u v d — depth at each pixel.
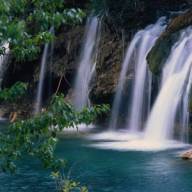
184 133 22.47
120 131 25.48
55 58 31.14
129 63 26.95
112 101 27.19
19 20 6.87
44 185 14.48
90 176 15.47
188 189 13.96
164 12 28.52
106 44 28.86
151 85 24.80
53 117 7.24
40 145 7.33
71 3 31.59
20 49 7.22
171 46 23.95
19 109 31.45
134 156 18.45
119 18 28.64
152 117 23.84
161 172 15.80
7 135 7.33
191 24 24.23
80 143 21.53
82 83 29.23
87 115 7.39
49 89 31.38
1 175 15.60
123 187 14.24
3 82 33.25
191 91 22.27
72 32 30.95
